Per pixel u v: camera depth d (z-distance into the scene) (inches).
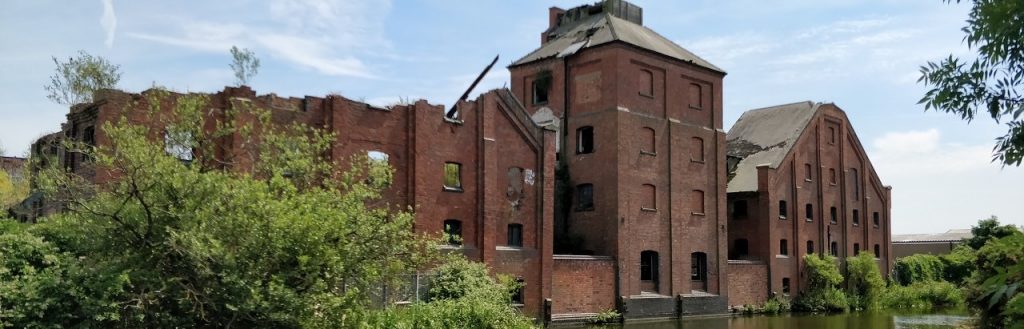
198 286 598.5
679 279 1617.9
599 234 1533.0
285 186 651.5
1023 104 237.1
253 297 579.8
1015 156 268.7
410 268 764.0
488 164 1290.6
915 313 1877.5
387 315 783.7
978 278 984.9
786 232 1971.0
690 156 1673.2
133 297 572.4
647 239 1562.5
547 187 1382.9
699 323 1523.1
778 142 2057.1
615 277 1493.6
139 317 564.4
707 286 1683.1
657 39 1726.1
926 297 2185.0
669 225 1608.0
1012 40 252.7
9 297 534.3
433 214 1212.5
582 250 1557.6
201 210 597.9
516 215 1338.6
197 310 601.6
